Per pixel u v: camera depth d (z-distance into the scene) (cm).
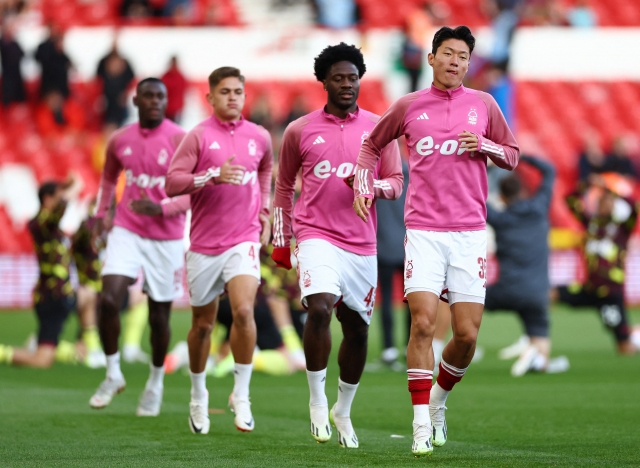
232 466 1728
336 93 2027
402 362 3925
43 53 7194
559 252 6656
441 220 1875
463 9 8350
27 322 5488
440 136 1877
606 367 3778
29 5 7869
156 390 2495
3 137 7238
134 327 4053
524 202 3666
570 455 1872
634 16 8725
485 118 1908
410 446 2012
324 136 2025
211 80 2291
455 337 1891
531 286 3578
